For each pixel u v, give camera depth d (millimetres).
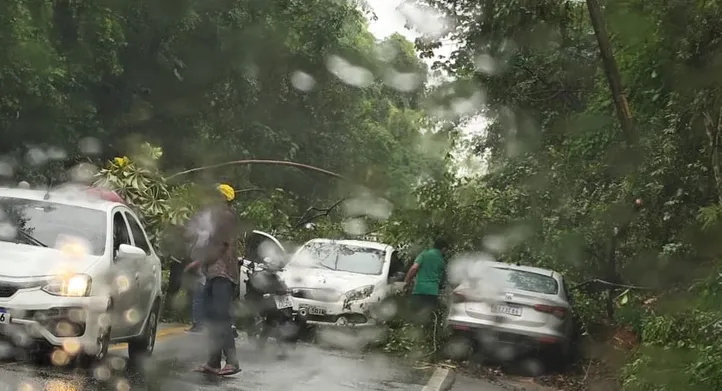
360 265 16578
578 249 15555
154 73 31078
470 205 16625
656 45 12984
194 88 32344
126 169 14703
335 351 14094
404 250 16984
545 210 16703
